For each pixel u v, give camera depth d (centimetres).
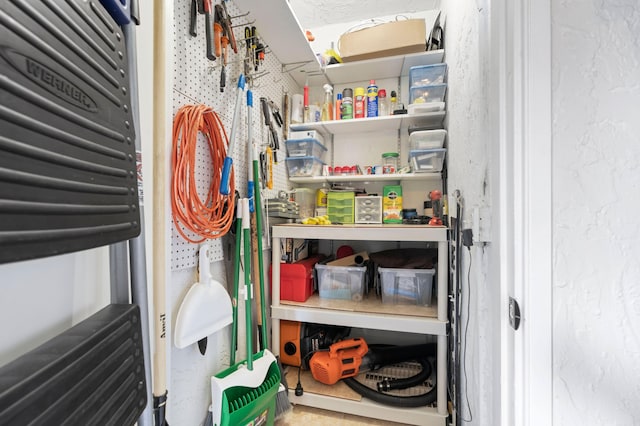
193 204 96
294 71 192
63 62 34
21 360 33
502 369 61
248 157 130
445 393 129
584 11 54
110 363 43
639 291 52
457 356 114
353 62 182
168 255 82
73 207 34
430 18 198
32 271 41
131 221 46
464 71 110
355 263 178
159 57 76
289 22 144
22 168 28
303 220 168
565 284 54
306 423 135
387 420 136
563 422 54
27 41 29
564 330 54
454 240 124
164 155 76
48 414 31
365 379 153
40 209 29
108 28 44
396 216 177
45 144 30
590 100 54
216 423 101
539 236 54
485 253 80
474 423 94
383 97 186
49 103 31
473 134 95
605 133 53
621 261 52
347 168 192
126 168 46
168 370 79
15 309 39
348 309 148
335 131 206
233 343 117
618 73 53
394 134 203
